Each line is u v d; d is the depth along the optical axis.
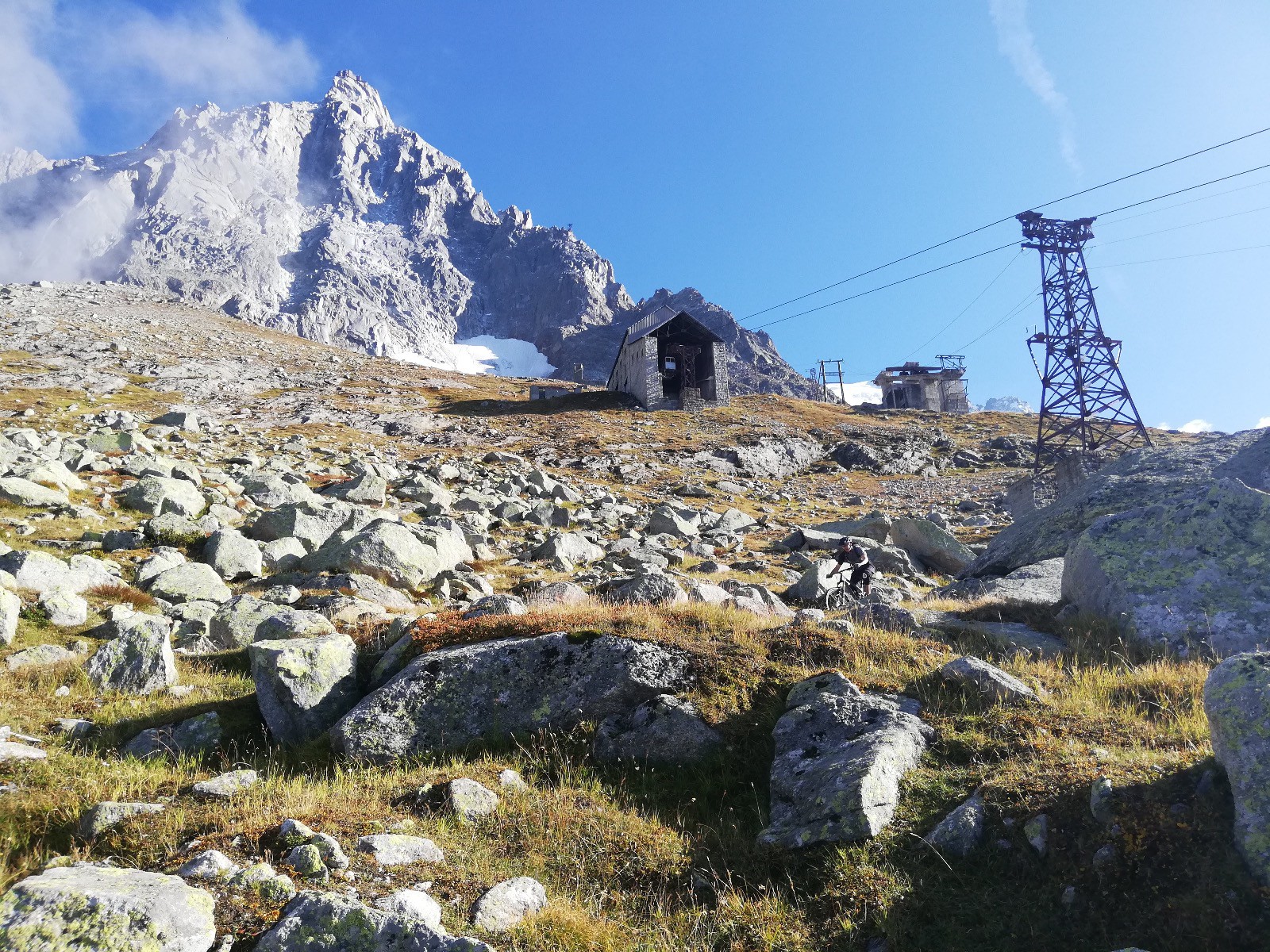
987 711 9.87
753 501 52.03
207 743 11.24
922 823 8.00
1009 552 23.09
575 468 57.16
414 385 89.25
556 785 9.88
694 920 7.36
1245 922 5.86
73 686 12.88
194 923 5.95
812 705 10.29
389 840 7.76
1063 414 54.28
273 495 30.44
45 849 7.95
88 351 74.69
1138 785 7.27
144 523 23.78
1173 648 12.53
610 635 11.77
